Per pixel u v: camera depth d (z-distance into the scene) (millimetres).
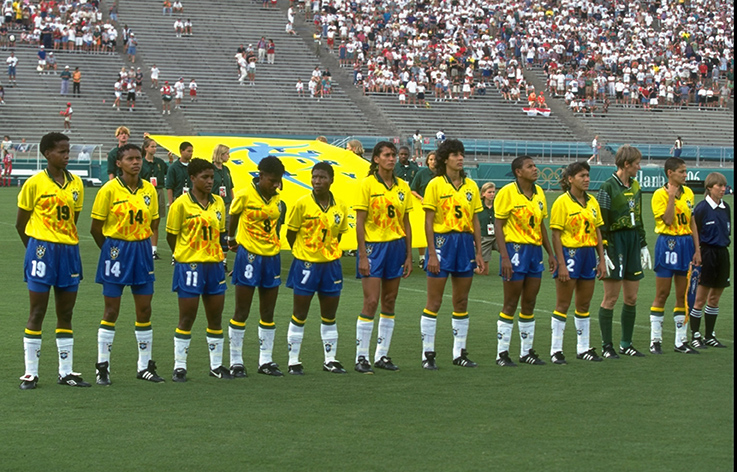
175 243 9203
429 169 17078
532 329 10297
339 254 9680
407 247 9898
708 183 11367
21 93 45000
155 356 10305
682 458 6645
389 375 9547
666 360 10531
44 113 44219
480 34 59188
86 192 37062
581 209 10312
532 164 10117
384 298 9891
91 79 47219
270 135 47000
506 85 55156
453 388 8914
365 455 6688
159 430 7312
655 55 61438
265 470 6352
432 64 55000
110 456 6652
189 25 52375
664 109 57406
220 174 16719
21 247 20609
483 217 17359
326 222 9508
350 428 7398
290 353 9648
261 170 9336
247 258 9352
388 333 9891
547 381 9266
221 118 47250
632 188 10688
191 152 17297
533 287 10195
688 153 51250
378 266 9727
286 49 53844
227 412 7906
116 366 9805
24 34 48281
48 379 9109
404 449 6836
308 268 9484
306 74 52469
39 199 8758
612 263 10539
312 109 49625
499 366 10070
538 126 53281
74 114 44531
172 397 8453
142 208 9055
